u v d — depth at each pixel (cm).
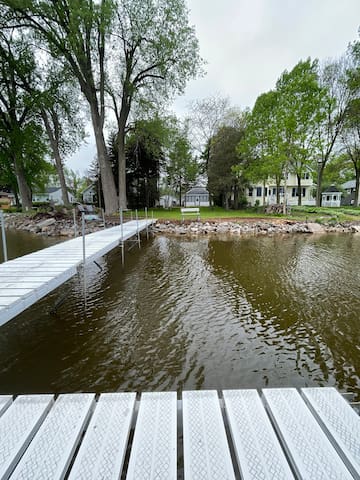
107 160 1598
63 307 435
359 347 319
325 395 153
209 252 841
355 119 1708
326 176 2486
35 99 1534
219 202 2652
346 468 109
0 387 254
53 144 1761
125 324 377
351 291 498
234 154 2000
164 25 1380
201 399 153
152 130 1741
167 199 3616
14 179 2436
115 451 118
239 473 112
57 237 1115
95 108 1509
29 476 106
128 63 1509
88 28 1305
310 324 374
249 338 339
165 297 473
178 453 132
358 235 1191
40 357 302
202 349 315
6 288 296
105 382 259
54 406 145
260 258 759
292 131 1435
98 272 630
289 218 1479
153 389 249
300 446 120
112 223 1291
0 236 1145
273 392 157
